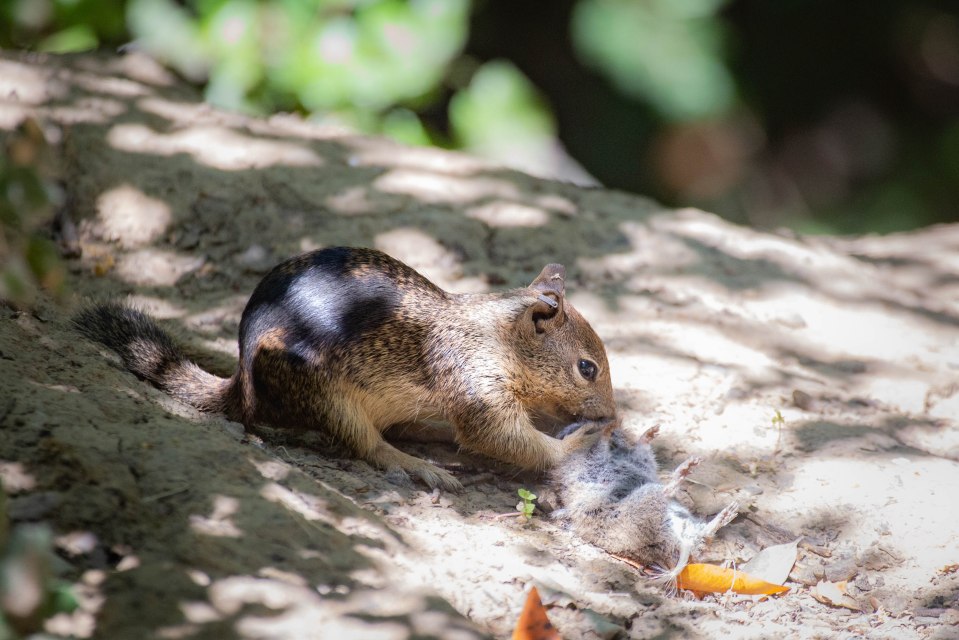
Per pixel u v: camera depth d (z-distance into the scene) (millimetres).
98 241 11648
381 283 9156
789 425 10047
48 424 7504
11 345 8680
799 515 8852
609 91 24797
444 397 9047
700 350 11188
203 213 11938
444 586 7387
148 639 6145
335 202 12469
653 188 25250
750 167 26703
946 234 15258
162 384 9281
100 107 13039
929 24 26484
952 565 8344
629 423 9852
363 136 14078
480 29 24812
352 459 9000
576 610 7367
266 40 15461
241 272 11477
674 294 12141
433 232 12250
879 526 8750
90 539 6750
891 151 27031
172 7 15820
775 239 13602
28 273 5426
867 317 12250
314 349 8766
